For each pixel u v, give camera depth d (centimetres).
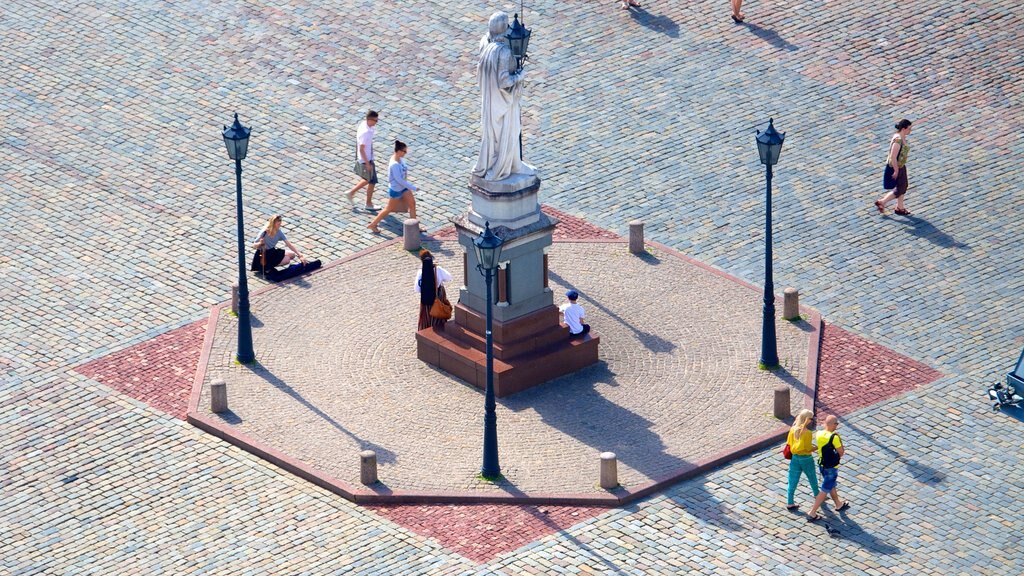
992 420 4653
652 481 4378
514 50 4666
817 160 6003
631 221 5578
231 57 6600
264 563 4122
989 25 6769
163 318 5191
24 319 5162
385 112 6300
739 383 4822
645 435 4591
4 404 4759
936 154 6044
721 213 5719
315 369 4912
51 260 5472
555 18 6831
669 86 6425
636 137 6138
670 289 5297
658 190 5847
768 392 4772
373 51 6644
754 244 5547
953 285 5312
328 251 5534
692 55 6606
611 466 4325
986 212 5706
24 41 6675
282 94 6397
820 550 4138
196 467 4494
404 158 6034
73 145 6097
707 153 6047
